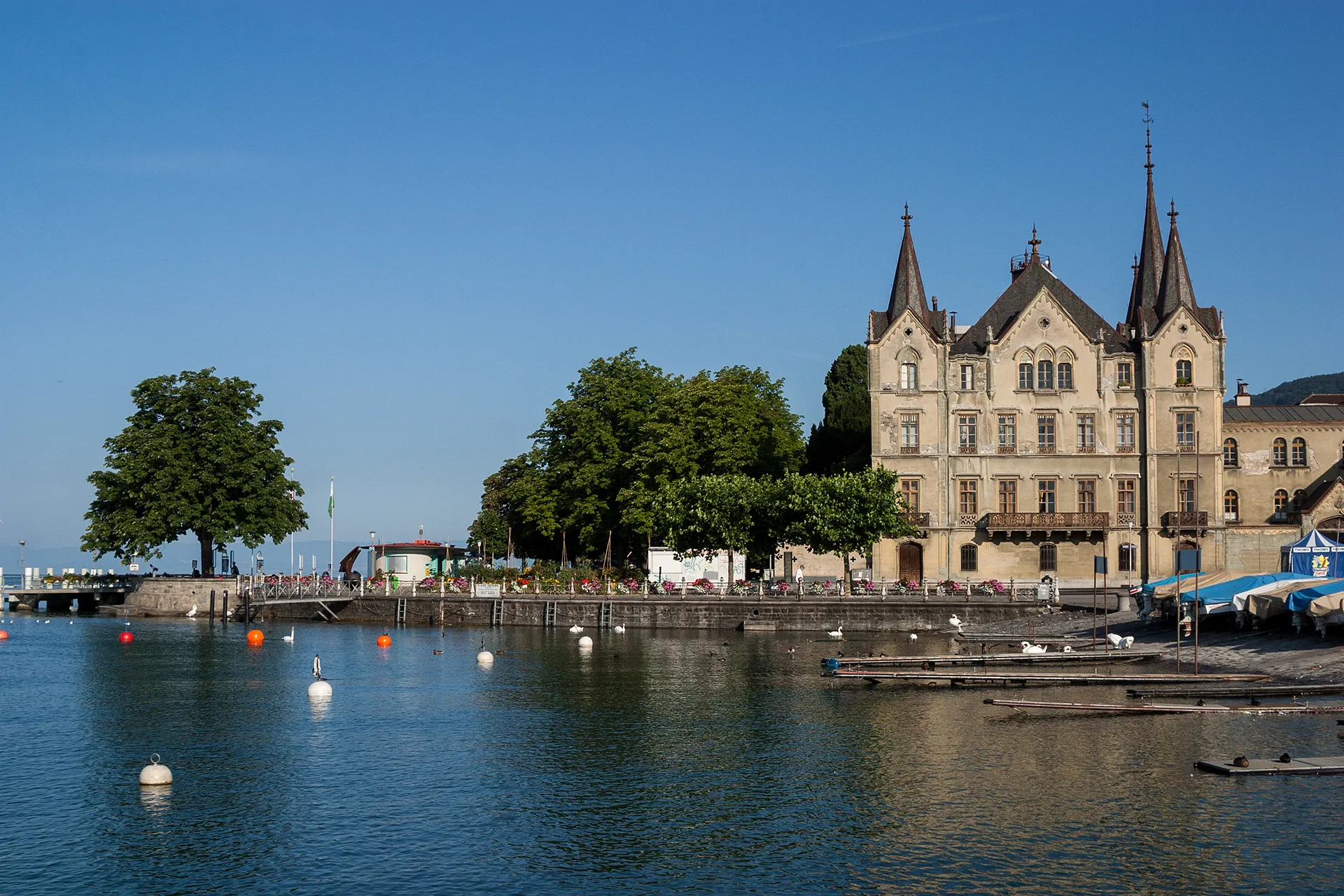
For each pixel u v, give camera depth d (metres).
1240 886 30.33
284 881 31.83
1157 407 111.50
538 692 61.69
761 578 117.19
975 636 88.81
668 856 33.47
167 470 112.81
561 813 37.72
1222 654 67.56
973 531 112.00
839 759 44.31
